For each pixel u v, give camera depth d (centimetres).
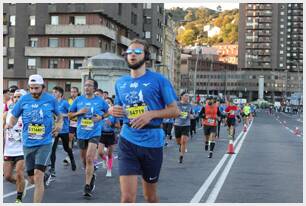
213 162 1630
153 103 591
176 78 13275
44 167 800
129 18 8338
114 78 3744
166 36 10950
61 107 1309
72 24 7319
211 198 973
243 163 1611
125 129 592
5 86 7644
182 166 1504
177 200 941
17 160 898
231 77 19038
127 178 582
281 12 19975
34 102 814
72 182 1139
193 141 2589
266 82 19238
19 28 7544
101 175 1257
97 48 7212
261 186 1135
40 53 7438
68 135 1330
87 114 1019
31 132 805
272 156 1873
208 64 19050
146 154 586
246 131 3872
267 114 11519
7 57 7662
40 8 7431
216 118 1800
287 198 987
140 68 595
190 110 1617
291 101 13212
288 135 3450
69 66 7394
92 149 983
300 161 1708
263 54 19975
